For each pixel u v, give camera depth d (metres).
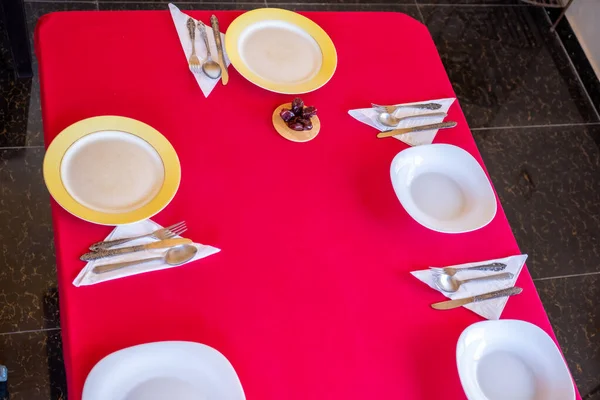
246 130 1.21
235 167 1.16
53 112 1.13
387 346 1.04
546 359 1.08
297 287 1.06
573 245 2.25
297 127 1.22
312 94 1.30
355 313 1.06
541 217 2.29
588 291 2.15
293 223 1.12
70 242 1.01
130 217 1.04
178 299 1.00
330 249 1.11
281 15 1.37
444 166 1.27
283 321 1.02
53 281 1.77
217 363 0.93
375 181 1.22
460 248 1.19
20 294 1.73
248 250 1.08
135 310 0.98
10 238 1.80
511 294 1.15
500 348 1.08
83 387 0.88
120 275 0.99
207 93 1.23
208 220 1.09
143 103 1.19
